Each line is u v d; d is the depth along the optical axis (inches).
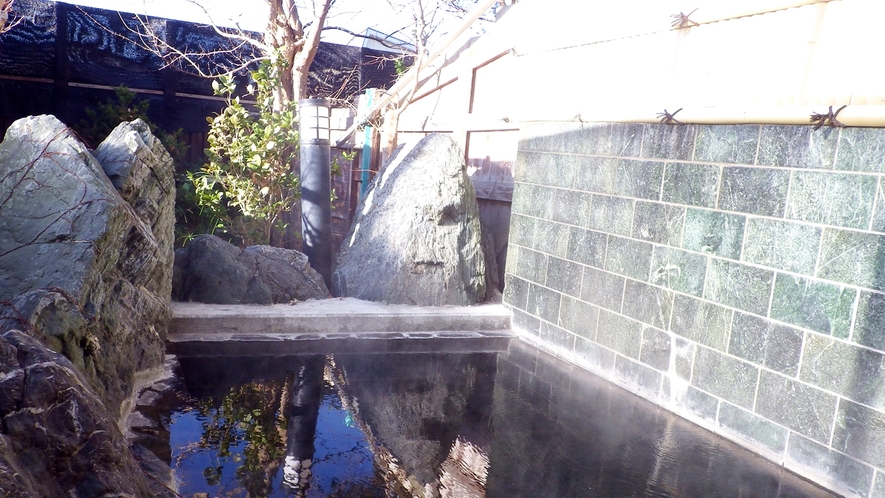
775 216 144.2
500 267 273.1
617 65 194.1
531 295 233.8
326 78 430.3
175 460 119.1
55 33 340.8
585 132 207.0
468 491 117.6
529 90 240.5
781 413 141.9
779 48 143.6
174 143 354.3
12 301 107.8
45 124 143.1
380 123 350.6
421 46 320.8
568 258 214.4
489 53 271.3
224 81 298.4
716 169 159.3
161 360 167.2
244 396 156.2
